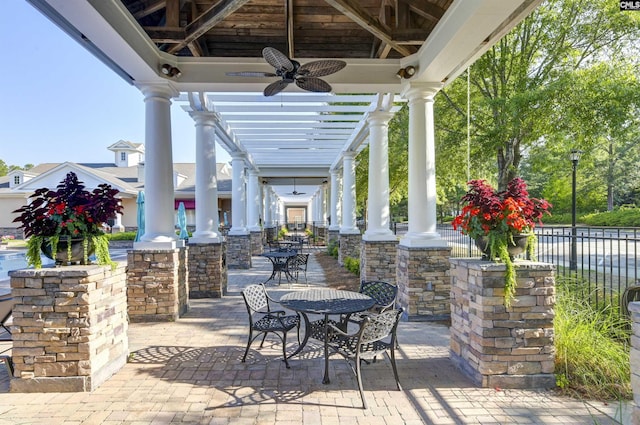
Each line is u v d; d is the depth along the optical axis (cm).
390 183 1256
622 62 716
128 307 499
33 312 297
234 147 1003
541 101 687
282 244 1520
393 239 685
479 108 953
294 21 487
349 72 514
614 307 386
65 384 296
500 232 313
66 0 305
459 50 405
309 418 257
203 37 523
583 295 427
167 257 501
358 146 1045
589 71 681
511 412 266
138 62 432
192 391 298
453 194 2259
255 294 382
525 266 301
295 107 756
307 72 412
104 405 276
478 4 315
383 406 274
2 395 292
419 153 516
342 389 301
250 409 269
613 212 1758
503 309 301
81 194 321
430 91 514
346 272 935
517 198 318
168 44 500
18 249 1506
